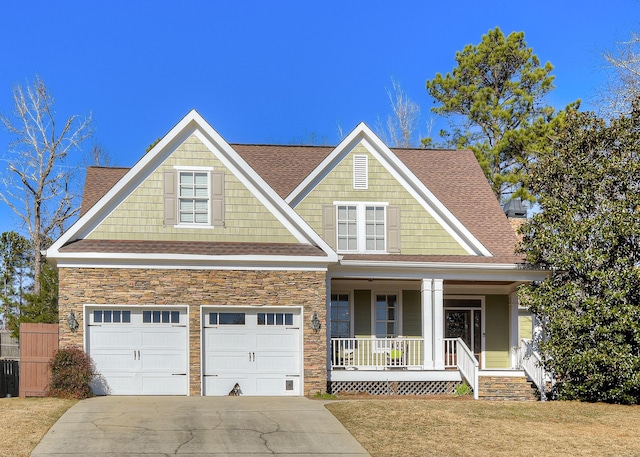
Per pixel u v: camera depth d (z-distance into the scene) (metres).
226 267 18.67
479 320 24.20
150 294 18.28
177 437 13.17
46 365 17.94
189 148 19.61
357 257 21.52
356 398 19.22
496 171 38.59
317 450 12.59
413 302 23.50
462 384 20.67
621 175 19.42
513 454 12.67
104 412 15.32
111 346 18.17
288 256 18.81
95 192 22.52
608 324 18.69
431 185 25.47
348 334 23.17
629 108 29.34
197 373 18.31
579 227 19.33
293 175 24.02
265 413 15.56
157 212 19.30
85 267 18.08
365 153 22.75
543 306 19.95
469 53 41.44
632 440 14.08
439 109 41.91
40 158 39.47
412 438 13.53
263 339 18.86
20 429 13.38
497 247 22.91
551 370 19.88
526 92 39.94
